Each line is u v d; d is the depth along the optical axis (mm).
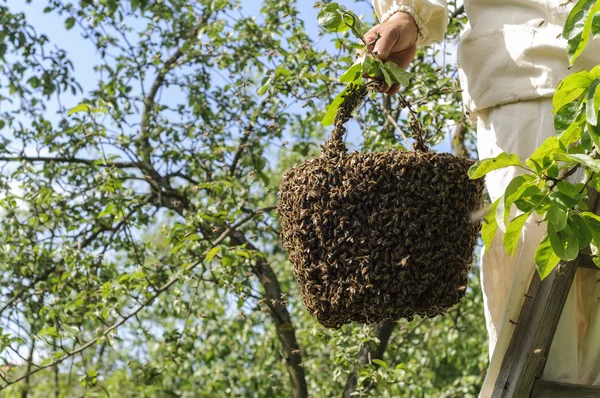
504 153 1406
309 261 1654
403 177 1591
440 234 1609
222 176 5570
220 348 8070
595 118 1363
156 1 6156
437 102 4316
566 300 1817
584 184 1455
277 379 7848
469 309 6738
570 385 1713
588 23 1431
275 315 5828
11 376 4090
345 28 1820
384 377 3613
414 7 1956
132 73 6219
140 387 7078
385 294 1603
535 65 1875
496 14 1956
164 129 5844
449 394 7469
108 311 4453
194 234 4480
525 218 1454
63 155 5863
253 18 5457
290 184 1675
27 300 5852
